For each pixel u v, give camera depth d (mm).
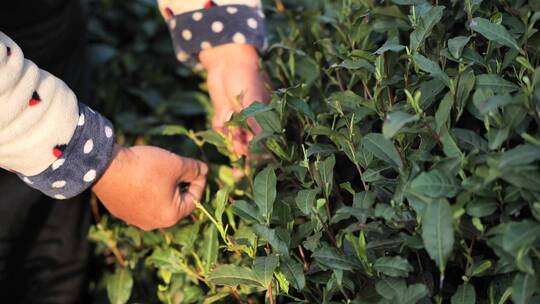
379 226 1093
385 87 1261
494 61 1216
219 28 1562
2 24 1668
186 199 1459
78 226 1843
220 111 1610
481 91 1051
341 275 1091
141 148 1378
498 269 1025
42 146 1243
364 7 1497
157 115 2307
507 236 911
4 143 1224
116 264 1858
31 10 1704
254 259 1218
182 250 1512
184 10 1589
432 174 988
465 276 1050
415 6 1328
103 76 2438
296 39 1755
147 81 2488
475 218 1004
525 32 1149
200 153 1865
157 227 1442
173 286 1578
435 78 1167
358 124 1331
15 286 1744
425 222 941
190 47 1599
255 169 1508
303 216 1477
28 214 1729
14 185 1688
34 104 1225
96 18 2600
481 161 1017
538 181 938
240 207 1243
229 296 1457
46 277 1800
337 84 1533
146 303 1779
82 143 1282
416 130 1077
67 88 1283
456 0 1330
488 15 1294
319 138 1452
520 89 1100
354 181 1391
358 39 1447
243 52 1590
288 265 1162
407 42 1513
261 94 1569
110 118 2395
